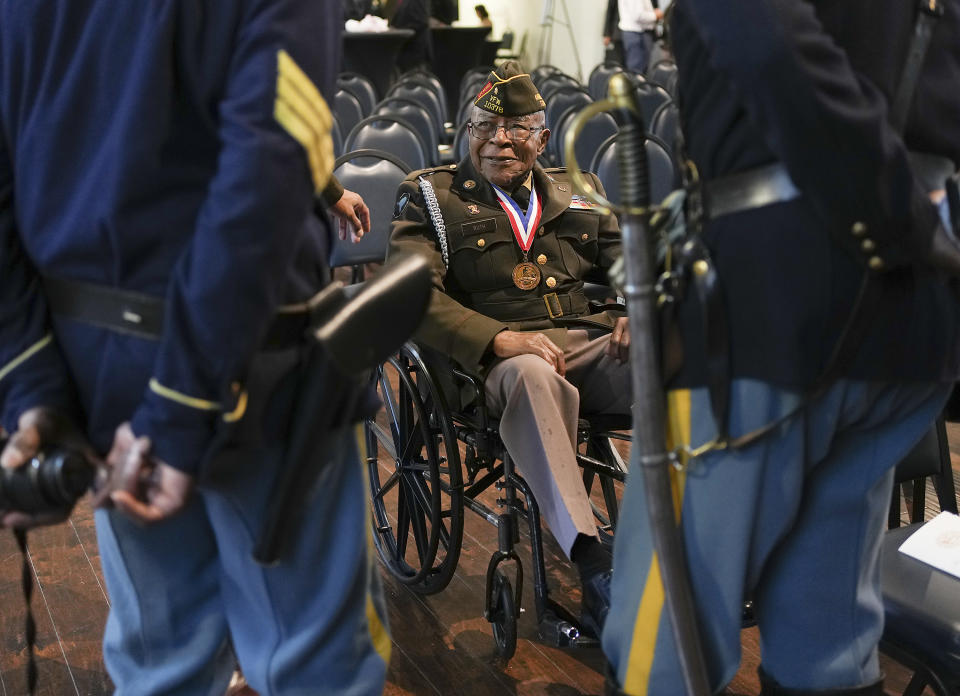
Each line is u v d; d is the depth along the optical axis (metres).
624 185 1.10
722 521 1.15
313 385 1.09
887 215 1.03
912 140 1.11
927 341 1.12
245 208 0.96
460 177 2.41
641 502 1.21
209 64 1.01
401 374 2.23
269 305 0.99
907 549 1.72
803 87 0.97
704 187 1.11
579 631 2.01
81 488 1.05
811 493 1.22
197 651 1.24
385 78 8.94
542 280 2.38
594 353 2.33
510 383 2.14
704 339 1.11
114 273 1.05
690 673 1.12
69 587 2.58
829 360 1.08
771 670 1.30
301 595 1.21
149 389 1.01
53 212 1.06
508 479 2.17
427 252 2.31
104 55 1.03
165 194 1.03
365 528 1.25
